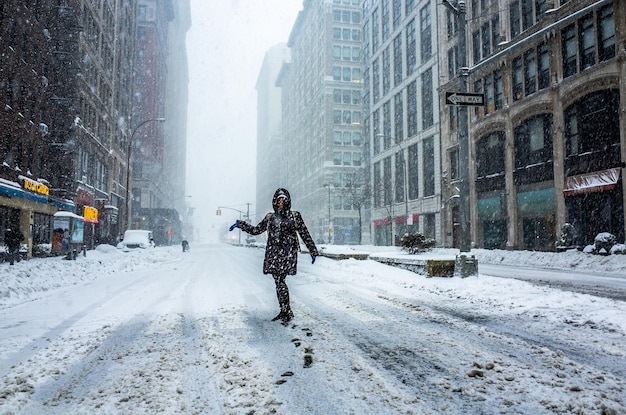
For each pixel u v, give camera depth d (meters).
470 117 33.94
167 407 2.55
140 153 84.25
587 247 18.89
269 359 3.52
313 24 93.31
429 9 43.44
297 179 108.75
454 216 36.72
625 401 2.57
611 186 21.09
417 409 2.49
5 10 20.31
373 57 61.53
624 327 4.60
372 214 58.75
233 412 2.47
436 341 4.12
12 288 7.65
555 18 25.42
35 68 24.52
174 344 4.08
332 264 13.83
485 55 32.81
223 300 7.07
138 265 17.64
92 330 4.77
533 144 27.70
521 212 28.27
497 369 3.22
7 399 2.70
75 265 13.18
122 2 49.59
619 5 21.36
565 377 3.04
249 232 5.29
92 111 35.81
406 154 48.12
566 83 24.41
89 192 34.00
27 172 22.98
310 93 94.62
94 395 2.76
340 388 2.85
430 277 9.24
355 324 4.94
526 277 12.85
